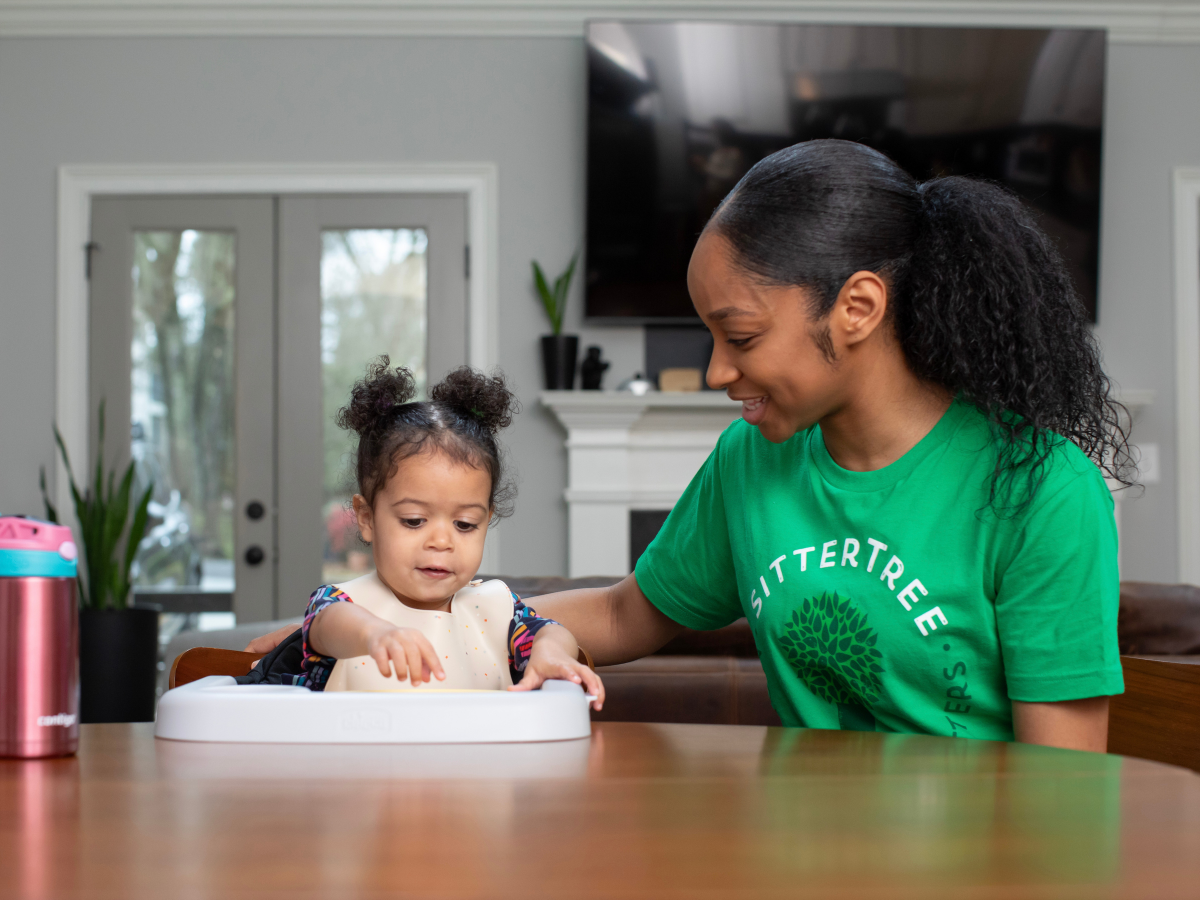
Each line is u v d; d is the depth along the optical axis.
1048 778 0.51
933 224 0.84
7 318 3.89
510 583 1.58
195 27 3.89
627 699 1.47
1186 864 0.35
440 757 0.57
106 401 3.92
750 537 0.94
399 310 3.99
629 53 3.79
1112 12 3.97
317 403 3.93
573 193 3.94
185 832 0.40
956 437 0.85
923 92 3.82
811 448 0.93
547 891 0.32
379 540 1.01
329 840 0.38
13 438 3.88
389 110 3.93
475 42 3.94
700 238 0.82
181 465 3.95
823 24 3.81
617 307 3.85
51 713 0.56
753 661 1.50
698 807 0.44
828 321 0.79
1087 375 0.85
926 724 0.84
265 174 3.92
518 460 3.89
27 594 0.56
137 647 3.10
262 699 0.63
